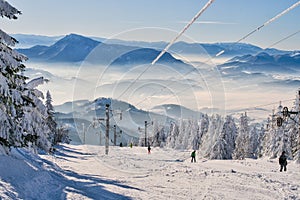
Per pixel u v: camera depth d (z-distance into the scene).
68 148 43.53
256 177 19.38
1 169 11.88
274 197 14.46
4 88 13.36
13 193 9.81
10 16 13.52
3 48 13.80
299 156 39.47
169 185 15.34
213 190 14.81
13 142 14.52
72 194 11.96
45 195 11.41
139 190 13.95
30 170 13.94
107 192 13.16
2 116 13.85
